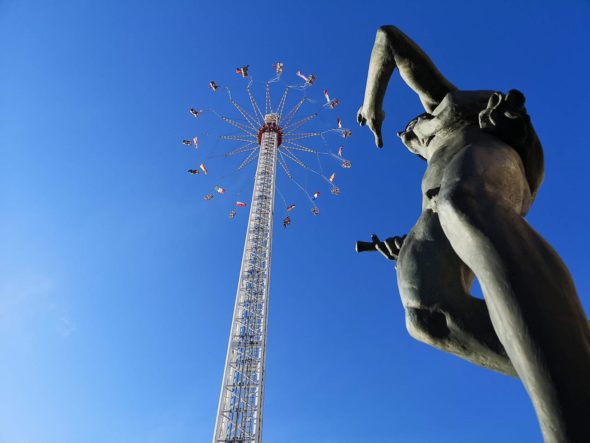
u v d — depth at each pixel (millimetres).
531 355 2604
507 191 3607
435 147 4652
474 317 3461
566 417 2414
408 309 3713
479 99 4578
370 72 5102
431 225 3891
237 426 41188
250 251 53250
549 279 2816
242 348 46000
